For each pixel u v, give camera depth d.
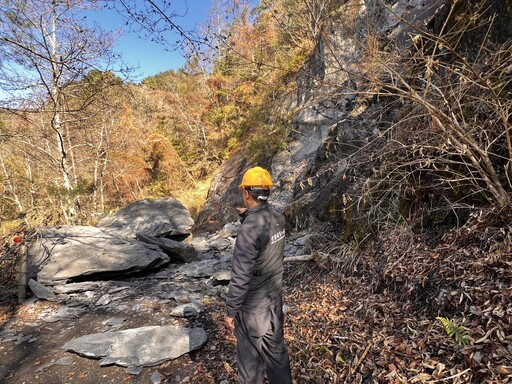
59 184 10.14
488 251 2.44
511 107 2.57
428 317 2.44
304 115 10.12
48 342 3.29
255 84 14.09
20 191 9.83
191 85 20.61
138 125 17.14
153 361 2.78
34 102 7.61
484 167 2.84
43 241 5.44
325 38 3.06
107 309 3.99
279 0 5.21
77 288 4.58
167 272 5.47
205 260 6.21
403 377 2.04
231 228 8.31
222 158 17.98
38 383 2.67
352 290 3.36
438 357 2.07
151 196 17.48
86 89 7.62
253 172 2.04
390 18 5.95
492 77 2.89
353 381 2.22
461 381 1.84
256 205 2.04
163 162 17.98
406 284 2.83
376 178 4.11
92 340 3.11
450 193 3.09
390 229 3.57
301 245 5.33
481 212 2.70
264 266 2.00
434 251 2.88
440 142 3.01
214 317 3.54
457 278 2.45
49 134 10.34
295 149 10.11
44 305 4.19
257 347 2.02
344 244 4.21
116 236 6.07
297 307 3.47
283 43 11.48
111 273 5.01
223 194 12.59
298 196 7.38
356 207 4.29
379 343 2.43
